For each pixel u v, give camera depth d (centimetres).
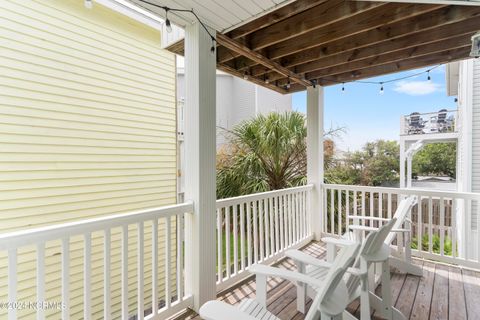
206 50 234
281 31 267
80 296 327
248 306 166
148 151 433
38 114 310
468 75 480
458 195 313
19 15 295
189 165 234
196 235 229
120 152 394
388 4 237
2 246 130
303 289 223
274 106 895
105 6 372
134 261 386
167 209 212
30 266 292
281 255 345
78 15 346
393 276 289
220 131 635
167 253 215
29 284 290
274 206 353
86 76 354
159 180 448
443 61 315
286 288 270
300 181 487
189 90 234
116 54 389
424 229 605
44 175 314
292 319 218
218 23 234
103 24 373
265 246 337
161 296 417
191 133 232
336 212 508
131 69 409
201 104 229
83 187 350
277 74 392
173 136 474
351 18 258
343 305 111
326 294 108
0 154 281
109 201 378
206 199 234
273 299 249
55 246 308
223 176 534
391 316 208
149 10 214
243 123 561
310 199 412
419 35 277
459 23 256
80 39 348
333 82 400
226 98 882
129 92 406
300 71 366
